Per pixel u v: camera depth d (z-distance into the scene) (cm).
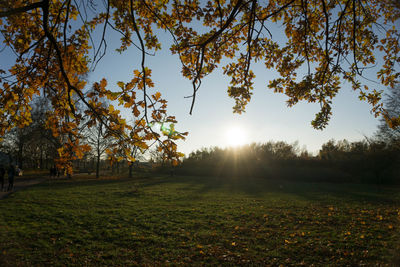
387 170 2812
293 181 3150
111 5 394
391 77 459
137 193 1719
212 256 608
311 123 511
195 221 932
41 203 1225
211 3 425
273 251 630
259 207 1230
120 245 674
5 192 1648
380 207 1246
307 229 830
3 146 3538
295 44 510
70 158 315
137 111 276
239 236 761
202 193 1778
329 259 570
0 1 320
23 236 706
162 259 591
